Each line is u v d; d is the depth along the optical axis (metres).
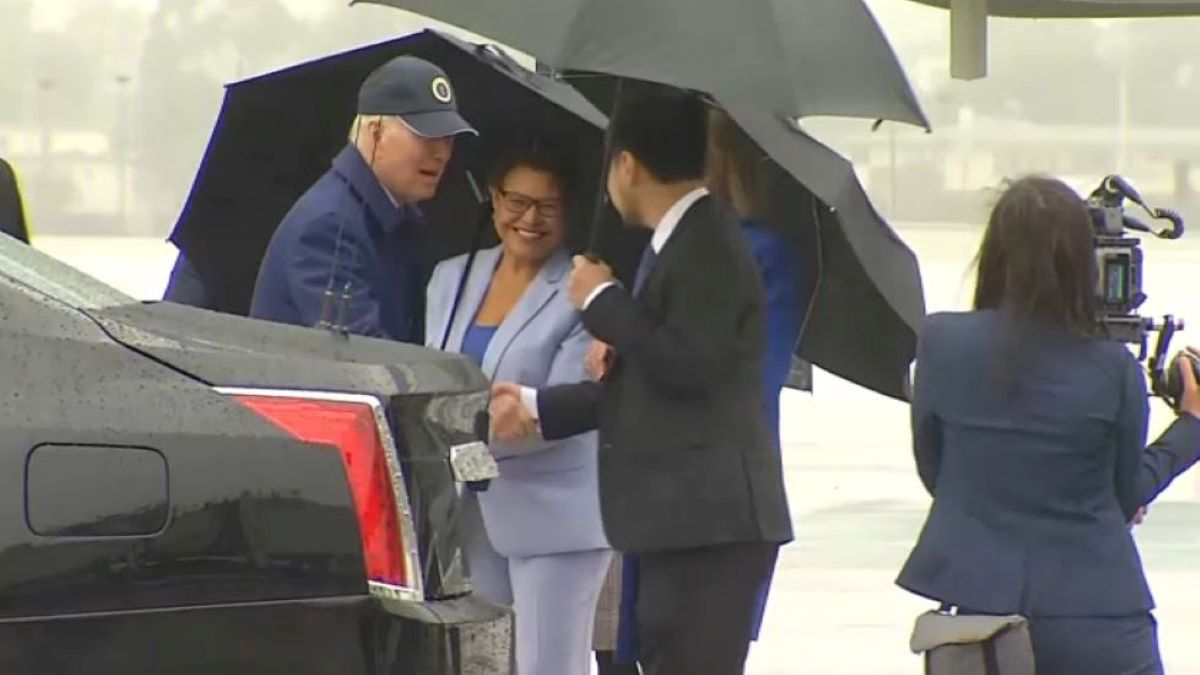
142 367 9.59
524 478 15.92
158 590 9.20
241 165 18.58
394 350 11.62
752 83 13.24
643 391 14.53
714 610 14.48
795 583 31.94
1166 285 49.38
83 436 9.08
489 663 10.83
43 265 10.58
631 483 14.51
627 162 14.60
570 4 14.01
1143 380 13.21
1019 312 13.08
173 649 9.23
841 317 17.64
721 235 14.44
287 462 9.87
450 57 17.92
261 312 15.32
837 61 13.64
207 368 9.88
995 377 13.02
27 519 8.78
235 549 9.53
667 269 14.37
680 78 13.32
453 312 16.62
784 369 15.91
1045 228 13.05
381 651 10.17
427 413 10.89
